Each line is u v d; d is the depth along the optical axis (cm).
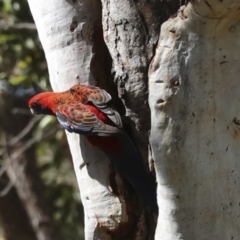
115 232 861
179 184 751
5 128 2022
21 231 2141
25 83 1641
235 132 765
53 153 1998
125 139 809
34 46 1645
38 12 924
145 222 862
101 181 859
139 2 812
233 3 692
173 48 730
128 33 821
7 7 1627
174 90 732
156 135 746
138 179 809
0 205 2123
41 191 2162
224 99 752
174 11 798
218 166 760
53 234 2130
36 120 1805
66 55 892
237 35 738
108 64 881
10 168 2098
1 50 1697
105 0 852
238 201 775
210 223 766
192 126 742
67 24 894
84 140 869
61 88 902
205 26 722
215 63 739
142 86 819
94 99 832
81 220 2016
